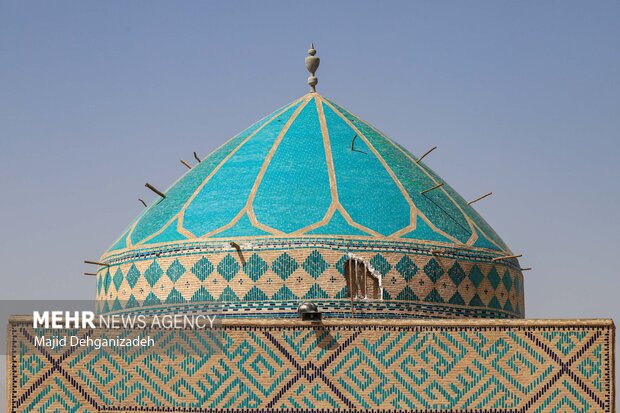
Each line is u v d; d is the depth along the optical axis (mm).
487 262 27250
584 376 23422
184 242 26562
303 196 26859
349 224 26344
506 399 23406
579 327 23531
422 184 28078
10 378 23250
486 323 23578
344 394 23375
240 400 23328
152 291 26719
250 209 26766
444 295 26438
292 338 23500
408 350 23516
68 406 23234
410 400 23391
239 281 25922
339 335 23531
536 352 23500
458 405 23391
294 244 25922
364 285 25875
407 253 26250
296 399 23344
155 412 23234
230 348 23453
